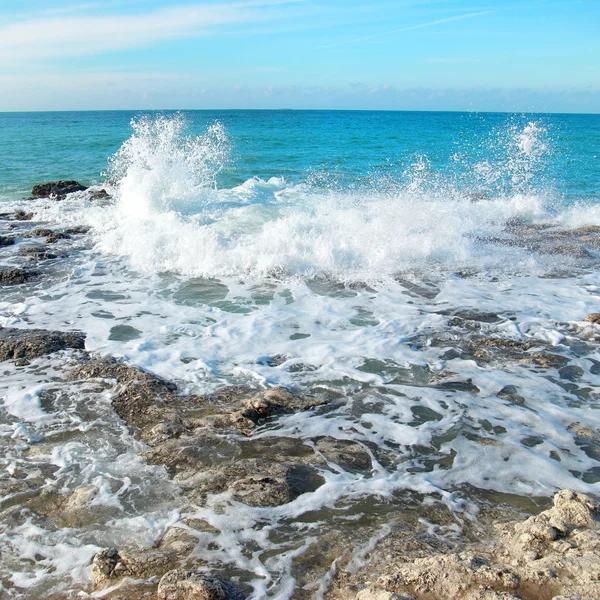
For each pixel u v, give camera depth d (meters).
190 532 3.24
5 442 4.11
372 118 85.25
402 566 2.89
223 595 2.75
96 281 7.86
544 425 4.41
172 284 7.75
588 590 2.55
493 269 8.55
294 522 3.33
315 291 7.51
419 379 5.15
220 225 10.38
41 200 14.25
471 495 3.59
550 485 3.69
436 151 26.36
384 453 4.05
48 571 2.97
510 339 5.99
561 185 16.34
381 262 8.51
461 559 2.85
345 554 3.07
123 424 4.37
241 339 5.93
